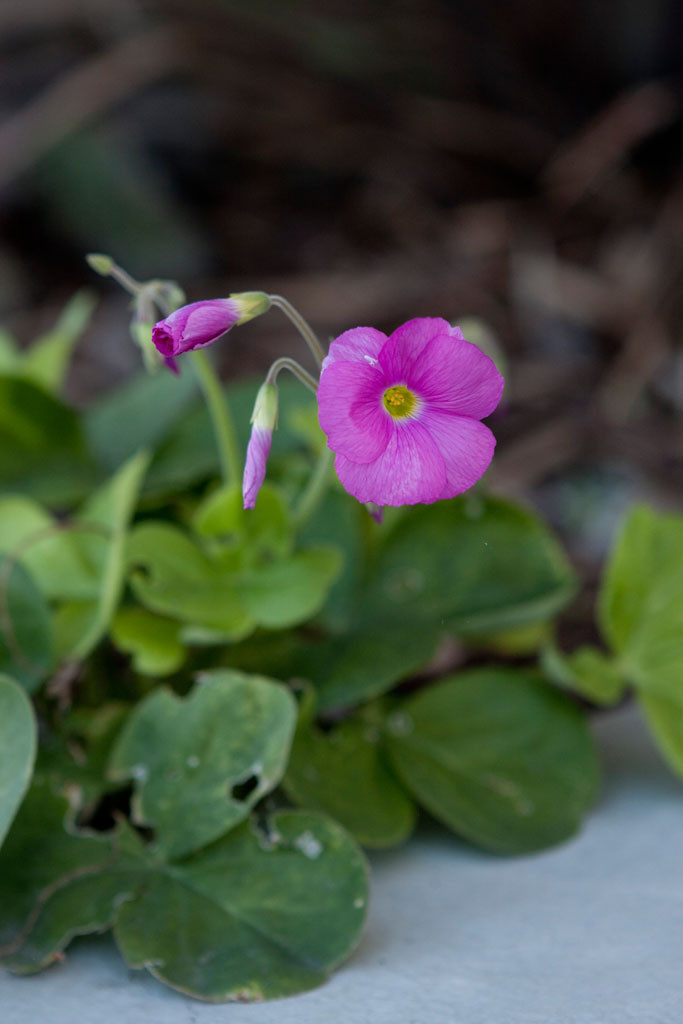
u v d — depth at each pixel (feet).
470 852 1.85
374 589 1.97
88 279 4.42
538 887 1.76
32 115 4.37
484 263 4.32
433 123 4.89
